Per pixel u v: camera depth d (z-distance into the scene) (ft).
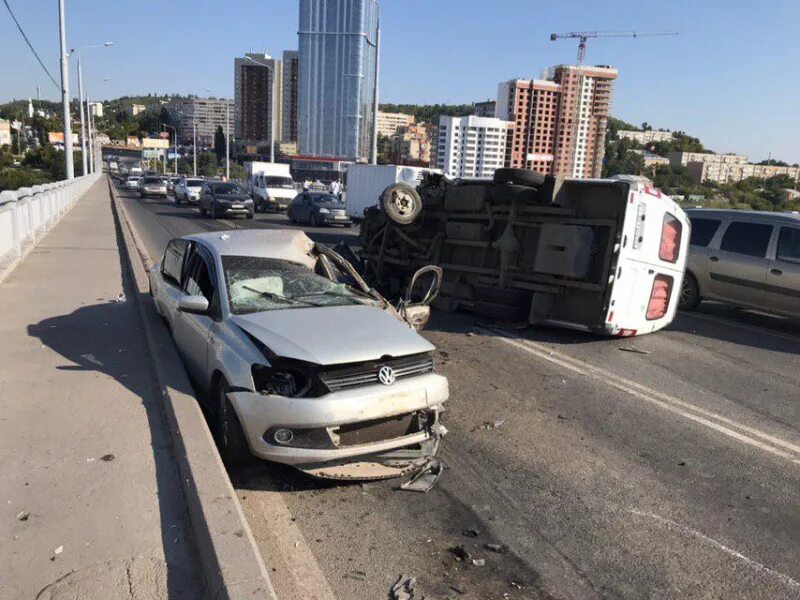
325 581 11.02
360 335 14.85
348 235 79.87
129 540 10.96
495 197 30.60
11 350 21.24
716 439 18.43
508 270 31.07
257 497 13.74
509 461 16.20
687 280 37.96
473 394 21.22
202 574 10.19
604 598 11.03
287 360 13.67
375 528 12.77
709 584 11.55
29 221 47.78
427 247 35.32
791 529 13.62
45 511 11.65
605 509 14.03
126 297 30.50
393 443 14.15
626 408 20.65
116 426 15.30
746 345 30.37
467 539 12.57
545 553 12.25
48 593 9.56
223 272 17.62
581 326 28.96
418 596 10.75
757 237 35.19
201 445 13.52
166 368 18.22
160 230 72.69
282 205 119.24
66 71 103.19
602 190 28.14
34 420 15.52
